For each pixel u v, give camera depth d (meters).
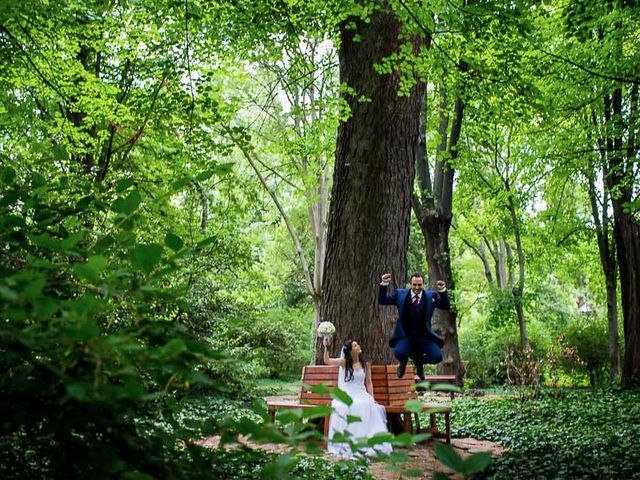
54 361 1.72
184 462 2.00
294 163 17.73
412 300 9.23
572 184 23.34
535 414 12.81
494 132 18.64
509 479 6.29
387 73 9.30
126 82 11.41
